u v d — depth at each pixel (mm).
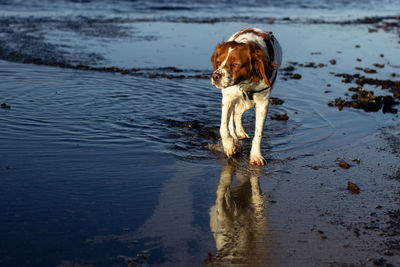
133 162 4707
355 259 3223
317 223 3713
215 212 3830
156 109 6453
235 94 4855
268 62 4379
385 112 6949
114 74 8422
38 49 10375
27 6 18609
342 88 8312
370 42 13508
